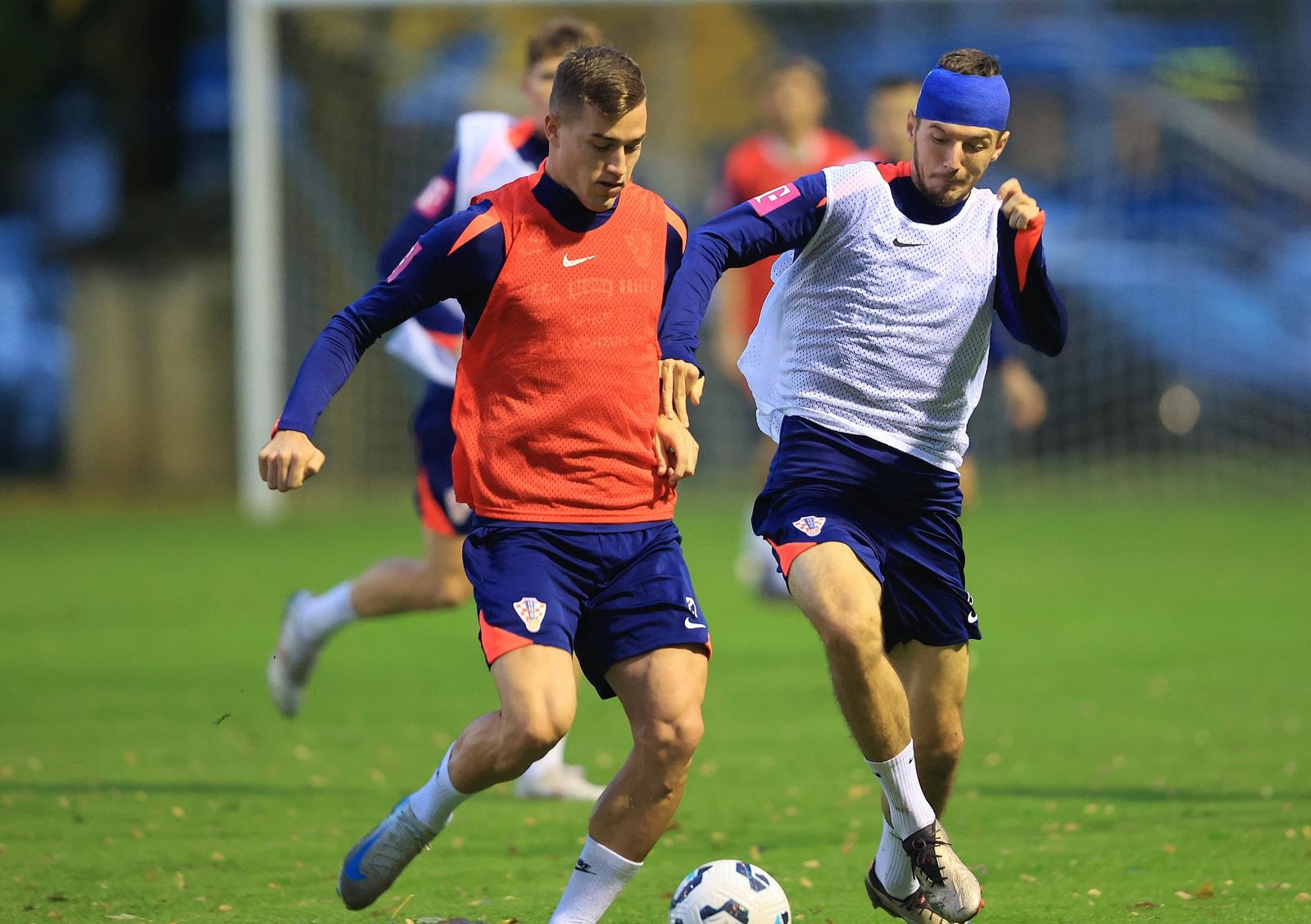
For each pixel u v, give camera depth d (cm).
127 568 4956
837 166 1659
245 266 6050
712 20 6488
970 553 5116
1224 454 6600
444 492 2288
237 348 7300
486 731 1443
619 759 2536
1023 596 4262
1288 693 2975
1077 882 1758
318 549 5266
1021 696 2989
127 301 7281
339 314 1501
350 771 2436
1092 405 6581
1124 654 3431
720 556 5231
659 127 6506
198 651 3547
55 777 2380
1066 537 5466
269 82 6016
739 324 3878
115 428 7269
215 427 7294
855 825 2067
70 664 3400
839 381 1634
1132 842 1936
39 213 8688
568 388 1499
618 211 1545
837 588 1517
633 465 1516
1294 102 6538
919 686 1634
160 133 8056
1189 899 1677
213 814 2139
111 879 1802
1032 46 6494
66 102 8319
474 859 1892
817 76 3769
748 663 3409
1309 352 6494
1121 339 6519
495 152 2206
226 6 8169
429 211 2219
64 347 7975
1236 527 5681
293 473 1410
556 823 2078
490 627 1462
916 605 1622
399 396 6619
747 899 1445
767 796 2239
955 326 1627
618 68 1466
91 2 7862
